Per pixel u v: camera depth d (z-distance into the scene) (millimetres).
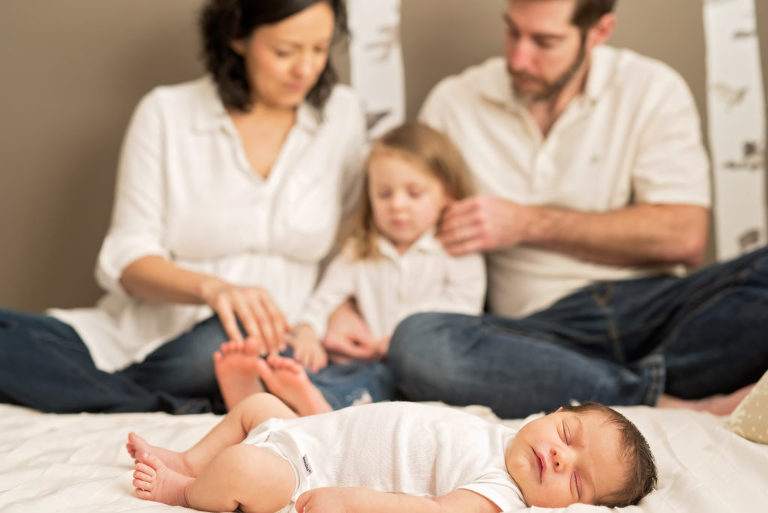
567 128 2232
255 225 2111
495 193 2271
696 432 1402
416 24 2562
